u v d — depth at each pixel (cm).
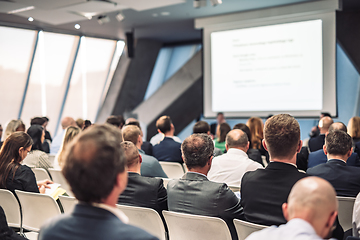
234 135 296
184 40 1077
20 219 255
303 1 672
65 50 934
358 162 312
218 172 286
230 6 706
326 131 431
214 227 190
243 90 769
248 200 187
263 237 99
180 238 208
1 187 246
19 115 909
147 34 977
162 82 1117
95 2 601
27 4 611
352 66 812
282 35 714
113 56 1042
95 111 1065
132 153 222
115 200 99
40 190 260
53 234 93
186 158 210
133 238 89
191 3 683
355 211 186
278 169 183
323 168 241
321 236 95
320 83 682
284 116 189
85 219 92
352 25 786
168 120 445
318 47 679
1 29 800
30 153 359
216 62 796
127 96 1050
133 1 604
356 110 814
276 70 727
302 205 95
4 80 851
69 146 97
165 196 221
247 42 755
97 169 91
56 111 979
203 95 819
